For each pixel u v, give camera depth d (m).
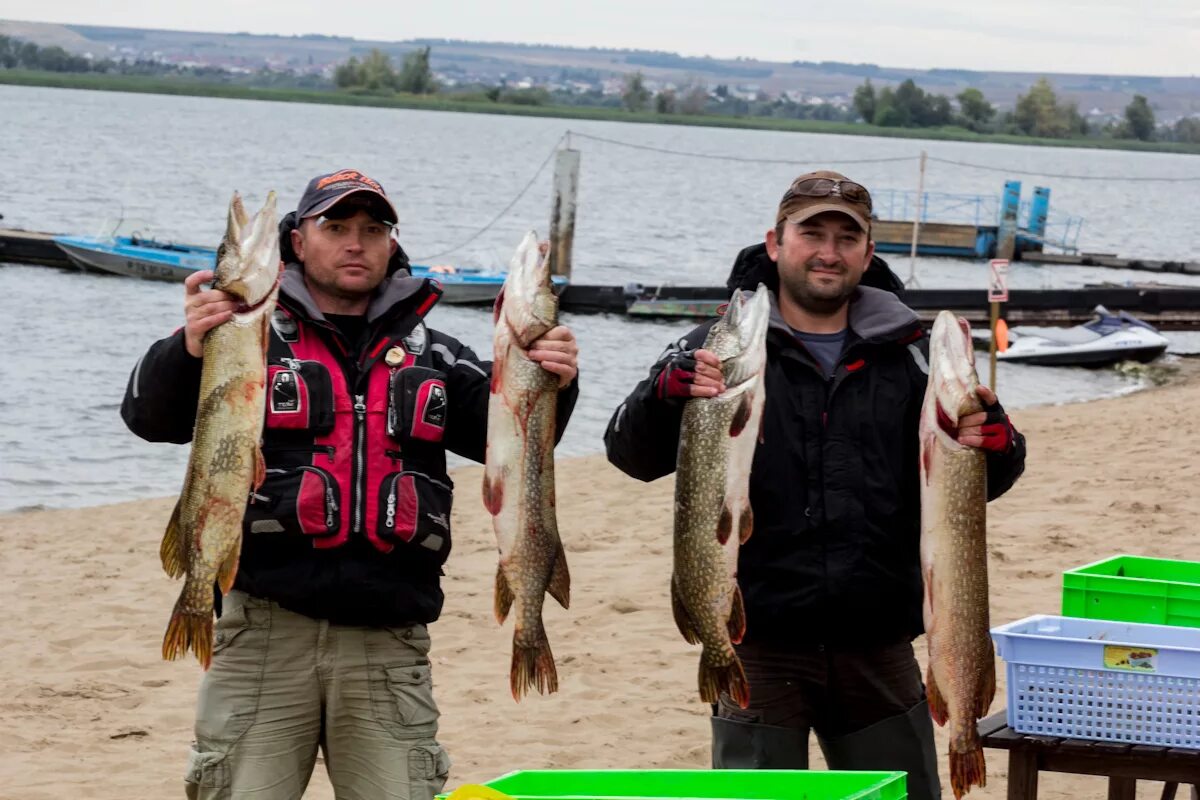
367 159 98.75
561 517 12.84
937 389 4.25
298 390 4.29
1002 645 4.47
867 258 4.78
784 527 4.59
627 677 8.52
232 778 4.31
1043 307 28.66
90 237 32.09
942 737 7.53
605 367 23.44
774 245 4.90
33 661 8.96
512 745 7.43
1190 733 4.28
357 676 4.36
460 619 9.73
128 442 17.14
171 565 4.04
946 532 4.25
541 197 70.81
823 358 4.74
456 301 28.81
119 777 7.11
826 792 3.62
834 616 4.58
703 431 4.28
